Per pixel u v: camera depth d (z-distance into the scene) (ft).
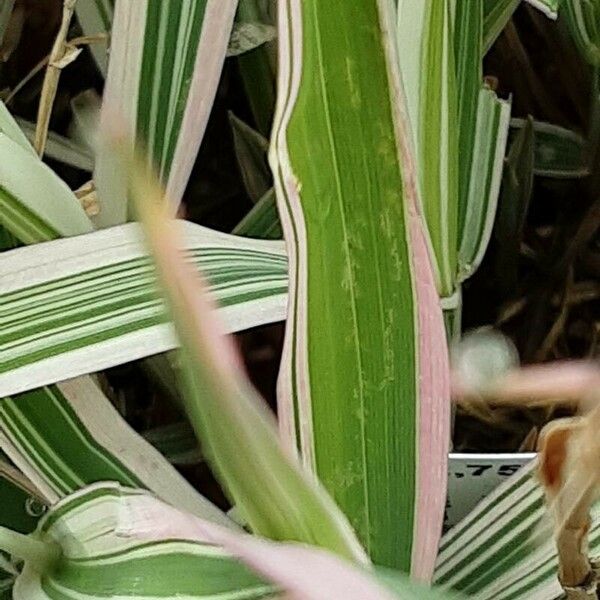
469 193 0.44
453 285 0.38
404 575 0.27
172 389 0.47
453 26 0.40
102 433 0.36
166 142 0.40
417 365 0.29
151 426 0.50
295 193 0.27
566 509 0.25
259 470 0.24
